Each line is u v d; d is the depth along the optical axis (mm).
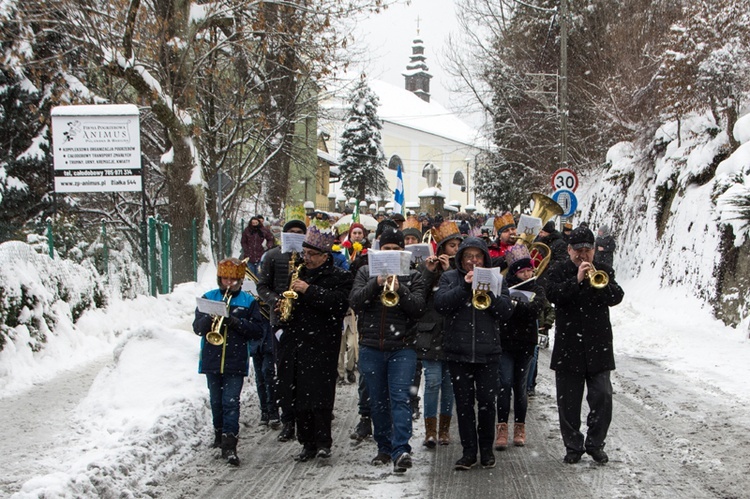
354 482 6312
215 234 26750
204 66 23422
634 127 22844
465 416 6594
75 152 16516
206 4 22359
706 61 16594
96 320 13461
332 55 24578
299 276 6941
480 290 6227
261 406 8477
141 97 23297
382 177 67000
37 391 9664
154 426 7273
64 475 5688
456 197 87750
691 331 13930
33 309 11406
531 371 9438
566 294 6543
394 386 6582
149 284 17781
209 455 7207
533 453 7113
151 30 20859
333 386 6902
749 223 13992
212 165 26766
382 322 6629
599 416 6676
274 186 32938
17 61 20000
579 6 31047
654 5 23109
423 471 6609
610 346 6668
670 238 18125
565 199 19203
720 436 7484
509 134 34000
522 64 33344
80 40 19938
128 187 16688
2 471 6504
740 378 10219
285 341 6926
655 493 5855
